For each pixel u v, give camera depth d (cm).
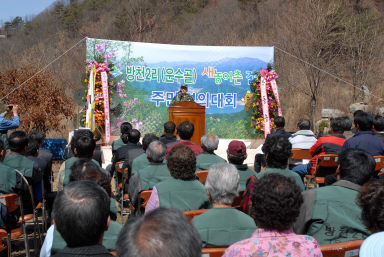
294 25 1784
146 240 100
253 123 1062
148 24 3012
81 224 143
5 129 649
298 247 174
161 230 102
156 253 98
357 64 1666
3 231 291
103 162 853
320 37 1599
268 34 3033
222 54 1076
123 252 102
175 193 274
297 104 1636
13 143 388
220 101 1077
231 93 1080
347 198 236
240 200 326
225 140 1052
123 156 534
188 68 1062
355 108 1316
